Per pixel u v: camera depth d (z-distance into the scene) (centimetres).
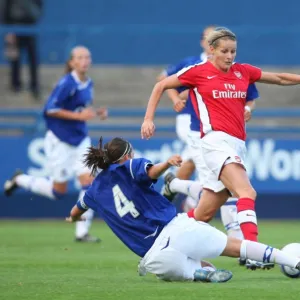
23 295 2448
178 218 2636
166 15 7312
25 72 7006
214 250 2625
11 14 6750
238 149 2923
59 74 7131
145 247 2631
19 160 5784
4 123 6219
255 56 6794
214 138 2902
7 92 6906
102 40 6819
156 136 6194
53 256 3662
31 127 6009
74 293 2478
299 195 5953
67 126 4531
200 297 2366
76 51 4472
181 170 3928
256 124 6825
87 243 4350
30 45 6700
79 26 7056
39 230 5166
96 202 2708
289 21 7250
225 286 2572
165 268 2620
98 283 2722
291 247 2781
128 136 6238
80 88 4500
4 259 3522
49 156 4588
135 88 7262
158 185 5569
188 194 3297
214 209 3017
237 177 2845
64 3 7288
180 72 2941
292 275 2795
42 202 6016
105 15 7319
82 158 4538
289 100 7156
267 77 2991
